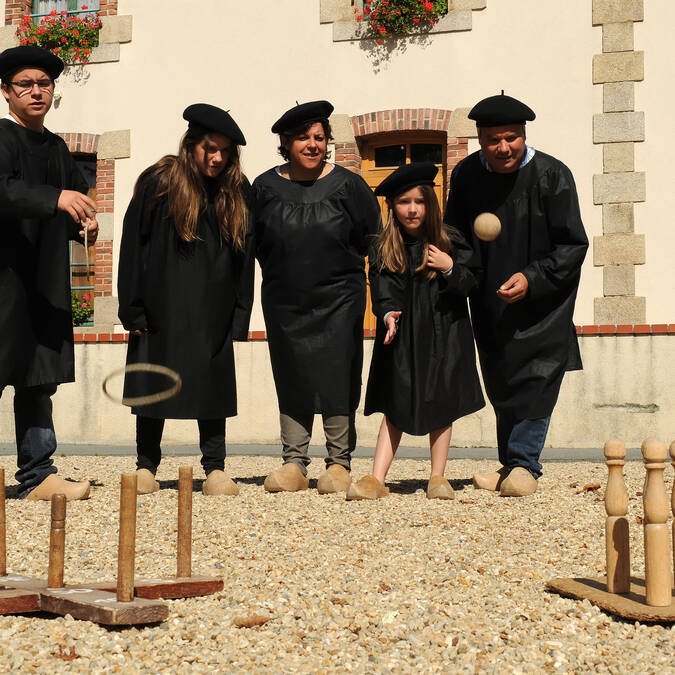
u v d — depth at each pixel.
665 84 11.21
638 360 10.25
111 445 11.21
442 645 3.06
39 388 5.92
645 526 3.36
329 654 2.98
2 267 5.66
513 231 5.87
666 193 11.15
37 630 3.08
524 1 11.64
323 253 6.03
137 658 2.89
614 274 11.20
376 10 11.95
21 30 13.39
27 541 4.61
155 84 12.86
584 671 2.87
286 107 12.36
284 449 6.27
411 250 5.90
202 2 12.71
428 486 5.85
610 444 3.53
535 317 5.88
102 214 12.92
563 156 11.44
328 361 6.04
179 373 5.85
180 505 3.69
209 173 5.81
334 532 4.81
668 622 3.29
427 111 11.86
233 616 3.31
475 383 5.99
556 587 3.67
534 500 5.67
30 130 5.91
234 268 5.98
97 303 12.74
